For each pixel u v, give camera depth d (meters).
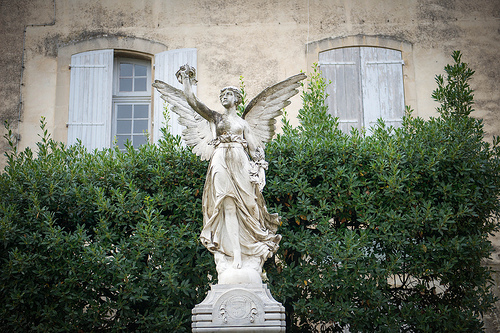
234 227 7.37
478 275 8.61
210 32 13.08
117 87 13.09
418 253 8.46
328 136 9.34
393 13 13.17
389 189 8.59
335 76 12.86
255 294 6.86
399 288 8.80
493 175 8.97
